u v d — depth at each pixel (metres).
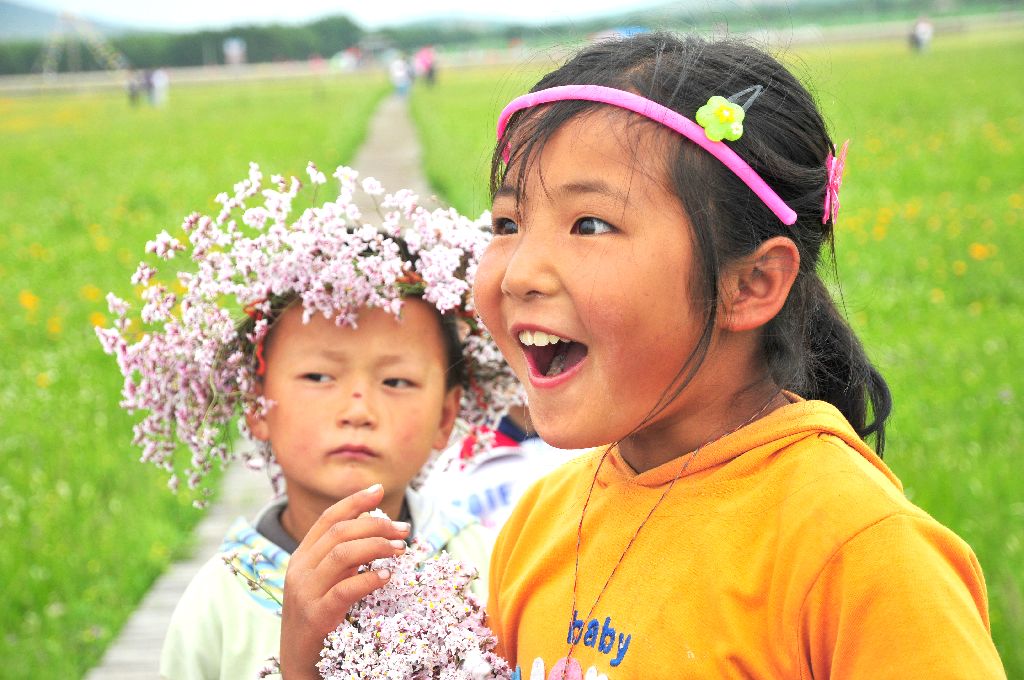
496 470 2.67
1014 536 4.34
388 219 2.03
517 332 1.34
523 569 1.61
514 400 2.30
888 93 27.97
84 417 6.95
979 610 1.23
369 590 1.53
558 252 1.29
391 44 111.69
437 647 1.52
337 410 2.00
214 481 6.09
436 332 2.09
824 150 1.41
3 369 8.37
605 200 1.27
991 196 14.25
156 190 18.05
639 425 1.31
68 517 5.39
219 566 2.07
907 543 1.18
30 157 25.20
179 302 2.12
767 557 1.27
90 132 31.97
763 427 1.34
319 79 62.81
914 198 14.25
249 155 22.27
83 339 9.09
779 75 1.40
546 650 1.45
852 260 10.49
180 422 2.14
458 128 24.14
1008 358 7.39
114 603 4.66
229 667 1.98
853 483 1.24
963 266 10.05
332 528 1.58
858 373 1.55
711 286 1.27
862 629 1.17
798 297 1.40
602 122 1.29
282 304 2.06
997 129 20.56
